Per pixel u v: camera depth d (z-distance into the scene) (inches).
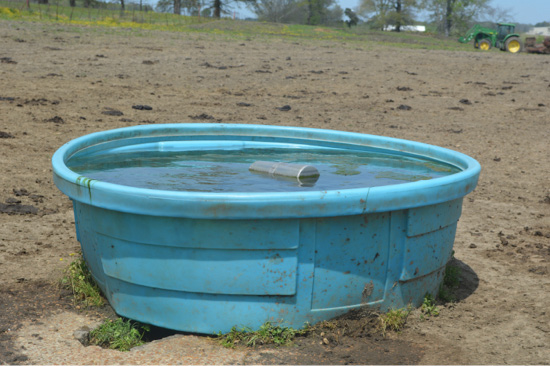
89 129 358.9
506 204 263.1
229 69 650.8
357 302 132.5
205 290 122.7
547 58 968.3
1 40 742.5
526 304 157.5
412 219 131.0
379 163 177.6
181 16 1915.6
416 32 2554.1
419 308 146.1
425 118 463.2
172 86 532.1
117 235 125.6
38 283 158.7
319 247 123.7
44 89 471.8
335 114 457.7
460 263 189.2
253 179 152.4
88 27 1055.0
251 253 119.8
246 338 124.9
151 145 192.2
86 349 122.5
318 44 1087.0
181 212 115.5
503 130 431.8
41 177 266.1
